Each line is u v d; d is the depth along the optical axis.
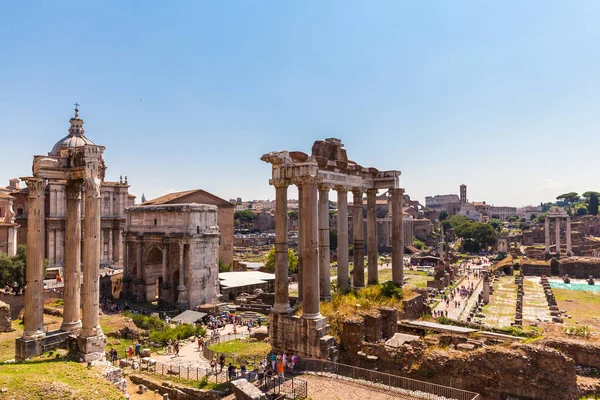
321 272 38.25
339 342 32.78
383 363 30.53
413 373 29.06
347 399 25.58
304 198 33.38
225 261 119.75
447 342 32.69
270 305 75.25
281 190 34.69
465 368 27.62
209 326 62.97
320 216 38.22
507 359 26.61
